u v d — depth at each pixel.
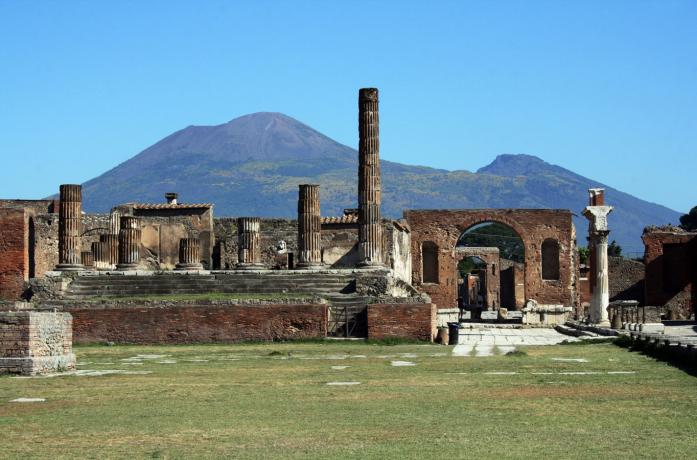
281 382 45.69
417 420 34.69
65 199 91.12
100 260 101.06
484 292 176.50
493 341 77.31
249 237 95.62
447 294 130.62
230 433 32.66
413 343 72.06
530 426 33.28
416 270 130.75
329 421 34.72
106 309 72.50
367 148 86.94
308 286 82.69
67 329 51.44
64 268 90.69
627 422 33.84
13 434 32.72
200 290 82.94
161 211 114.19
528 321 112.06
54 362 49.41
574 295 130.88
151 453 29.66
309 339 72.06
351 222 112.25
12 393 41.78
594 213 90.94
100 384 44.84
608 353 60.75
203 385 44.53
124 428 33.69
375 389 42.84
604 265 90.44
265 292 82.69
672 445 29.94
